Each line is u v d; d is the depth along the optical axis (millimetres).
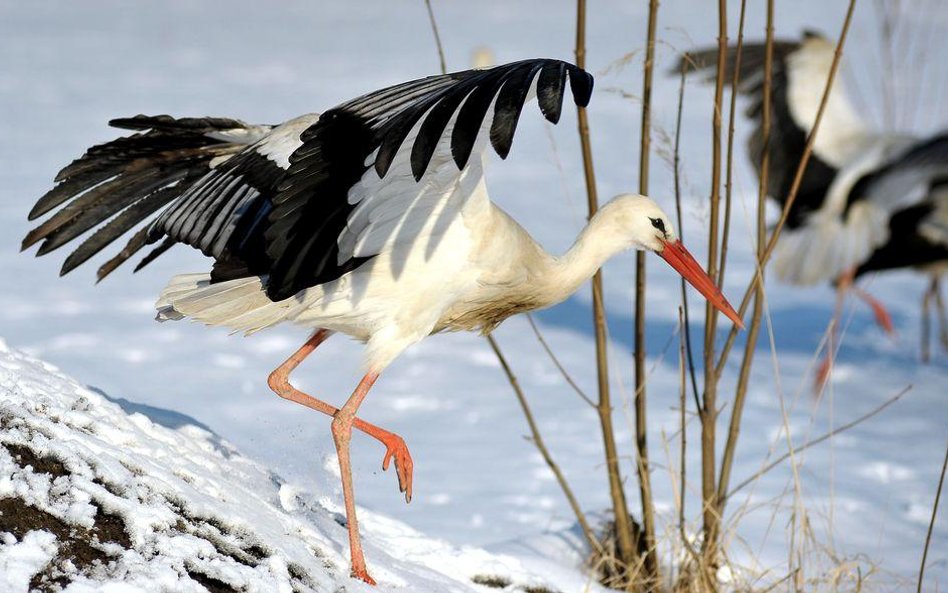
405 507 10523
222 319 6691
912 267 14570
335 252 6281
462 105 4926
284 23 50562
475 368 14953
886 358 15266
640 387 8367
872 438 12305
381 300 6676
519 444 12219
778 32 38031
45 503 5312
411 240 6543
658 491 10805
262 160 6605
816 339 15984
